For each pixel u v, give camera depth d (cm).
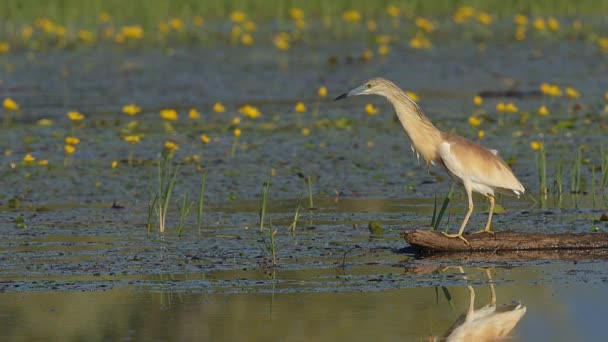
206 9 3466
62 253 1215
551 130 1914
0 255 1206
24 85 2461
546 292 1049
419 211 1415
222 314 984
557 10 3566
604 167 1539
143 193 1543
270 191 1548
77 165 1716
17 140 1912
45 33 3083
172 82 2486
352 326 940
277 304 1016
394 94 1266
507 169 1230
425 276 1115
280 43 2806
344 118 2097
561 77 2514
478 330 930
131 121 2084
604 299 1025
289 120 2091
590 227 1291
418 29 3241
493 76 2497
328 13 3397
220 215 1406
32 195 1533
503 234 1216
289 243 1255
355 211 1422
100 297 1046
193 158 1736
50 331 930
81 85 2461
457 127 1983
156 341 902
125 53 2839
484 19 3175
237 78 2531
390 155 1770
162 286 1084
